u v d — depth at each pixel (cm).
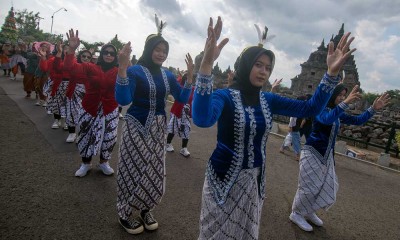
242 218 172
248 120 169
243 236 174
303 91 2902
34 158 404
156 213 310
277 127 1098
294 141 674
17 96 909
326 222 364
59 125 596
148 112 251
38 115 684
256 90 180
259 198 179
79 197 314
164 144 266
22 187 315
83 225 265
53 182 339
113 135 367
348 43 176
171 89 270
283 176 525
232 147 172
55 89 565
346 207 425
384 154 814
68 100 489
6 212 265
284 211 369
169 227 286
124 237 256
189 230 285
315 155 327
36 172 359
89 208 295
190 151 588
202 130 863
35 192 309
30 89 898
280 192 437
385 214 420
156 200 261
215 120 157
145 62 262
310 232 328
